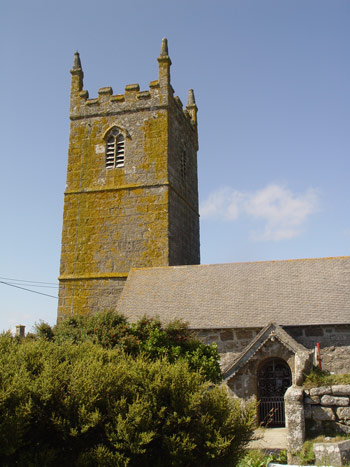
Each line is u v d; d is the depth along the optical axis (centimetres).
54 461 911
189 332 2108
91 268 3122
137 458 940
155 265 3027
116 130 3338
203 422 984
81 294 3081
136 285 2742
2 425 854
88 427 910
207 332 2272
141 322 2081
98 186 3256
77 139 3391
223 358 2212
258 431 1566
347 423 1265
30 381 989
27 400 934
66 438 917
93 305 3044
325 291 2341
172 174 3266
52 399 948
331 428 1273
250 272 2630
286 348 1842
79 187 3291
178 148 3462
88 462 893
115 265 3089
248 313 2303
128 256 3084
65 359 1154
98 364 1054
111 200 3203
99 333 2014
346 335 2103
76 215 3241
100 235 3166
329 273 2470
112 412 957
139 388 1022
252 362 1862
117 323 2116
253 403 1088
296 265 2600
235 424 1016
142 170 3203
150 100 3309
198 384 1059
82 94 3450
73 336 2023
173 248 3134
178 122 3519
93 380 995
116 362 1177
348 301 2233
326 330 2131
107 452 906
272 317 2231
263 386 1861
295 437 1259
